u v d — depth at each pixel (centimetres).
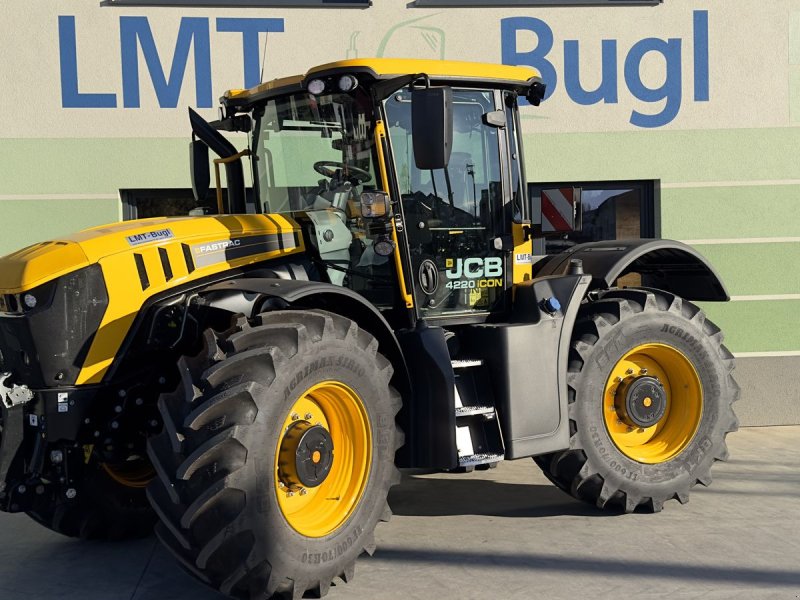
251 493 338
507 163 473
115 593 381
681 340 492
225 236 417
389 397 398
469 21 691
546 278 473
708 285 538
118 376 390
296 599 355
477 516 478
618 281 726
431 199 449
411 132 425
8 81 664
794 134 705
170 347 394
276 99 466
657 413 488
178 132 679
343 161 441
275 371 350
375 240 434
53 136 669
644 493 473
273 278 404
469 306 465
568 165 700
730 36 702
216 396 339
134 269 388
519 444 437
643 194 719
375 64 418
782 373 709
